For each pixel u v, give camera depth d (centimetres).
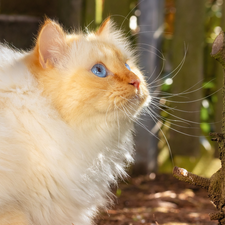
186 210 428
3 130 232
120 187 518
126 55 305
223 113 247
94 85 250
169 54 572
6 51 277
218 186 243
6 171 227
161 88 573
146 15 545
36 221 250
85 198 268
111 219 380
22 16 523
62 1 513
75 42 271
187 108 556
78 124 254
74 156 254
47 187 247
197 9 545
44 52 261
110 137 269
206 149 571
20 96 245
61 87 251
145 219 384
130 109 267
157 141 572
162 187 520
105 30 316
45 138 244
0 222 235
